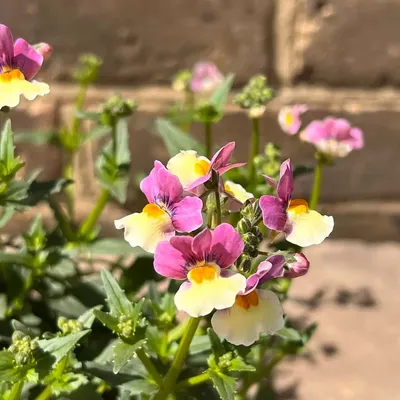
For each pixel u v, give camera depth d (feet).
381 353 0.99
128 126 1.18
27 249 0.66
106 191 0.75
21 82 0.54
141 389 0.52
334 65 1.19
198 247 0.43
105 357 0.57
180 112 1.10
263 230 0.64
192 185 0.46
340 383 0.92
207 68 1.10
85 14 1.13
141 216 0.47
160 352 0.57
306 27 1.16
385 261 1.24
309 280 1.16
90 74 0.93
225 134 1.20
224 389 0.49
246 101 0.72
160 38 1.16
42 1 1.11
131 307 0.49
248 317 0.45
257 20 1.16
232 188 0.56
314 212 0.48
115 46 1.16
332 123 0.73
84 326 0.53
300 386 0.91
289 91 1.20
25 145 1.17
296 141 1.21
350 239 1.31
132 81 1.19
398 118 1.23
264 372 0.69
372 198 1.29
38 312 0.68
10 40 0.54
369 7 1.16
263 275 0.44
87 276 0.81
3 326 0.63
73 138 0.89
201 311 0.42
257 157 0.70
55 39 1.14
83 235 0.74
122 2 1.13
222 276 0.44
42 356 0.48
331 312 1.07
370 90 1.22
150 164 1.21
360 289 1.14
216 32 1.17
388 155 1.26
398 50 1.19
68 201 0.94
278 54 1.19
